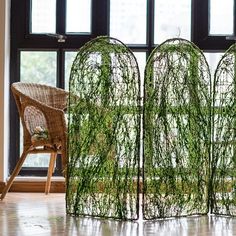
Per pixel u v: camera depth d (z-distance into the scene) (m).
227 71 4.14
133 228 3.59
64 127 4.62
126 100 3.89
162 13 5.69
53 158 5.17
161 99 3.93
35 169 5.61
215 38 5.66
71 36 5.65
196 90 4.08
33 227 3.57
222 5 5.70
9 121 5.61
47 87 5.21
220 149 4.17
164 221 3.88
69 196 4.12
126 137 3.89
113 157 3.92
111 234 3.37
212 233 3.45
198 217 4.09
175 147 4.00
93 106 4.00
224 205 4.15
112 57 3.95
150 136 3.89
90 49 4.05
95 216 4.00
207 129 4.15
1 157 5.35
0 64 5.39
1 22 5.39
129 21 5.70
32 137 4.77
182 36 5.69
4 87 5.39
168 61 3.96
